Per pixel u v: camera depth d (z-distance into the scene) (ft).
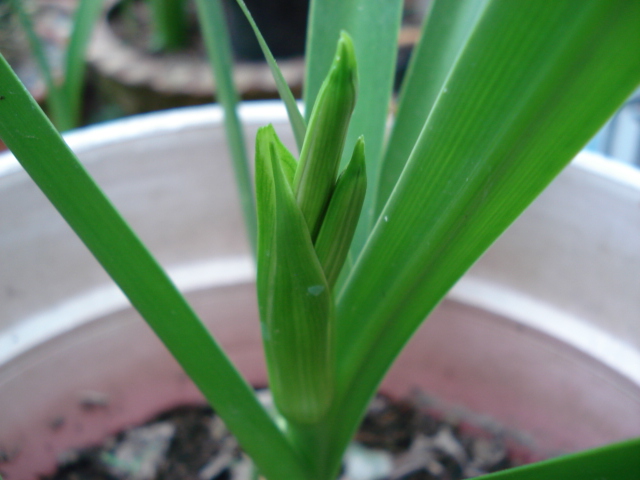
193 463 0.97
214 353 0.54
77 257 0.83
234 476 0.95
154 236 0.89
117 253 0.48
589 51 0.34
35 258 0.79
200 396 1.02
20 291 0.79
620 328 0.79
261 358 1.04
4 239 0.76
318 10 0.59
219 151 0.85
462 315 0.89
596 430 0.85
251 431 0.57
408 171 0.44
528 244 0.82
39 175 0.45
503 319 0.86
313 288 0.45
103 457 0.95
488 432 0.97
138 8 2.23
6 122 0.43
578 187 0.75
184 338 0.52
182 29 1.90
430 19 0.58
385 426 1.00
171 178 0.85
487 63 0.36
